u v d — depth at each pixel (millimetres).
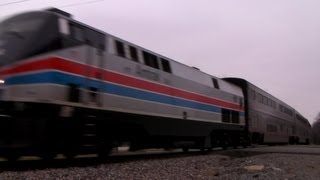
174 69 19297
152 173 12289
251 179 11820
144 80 16641
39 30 12289
